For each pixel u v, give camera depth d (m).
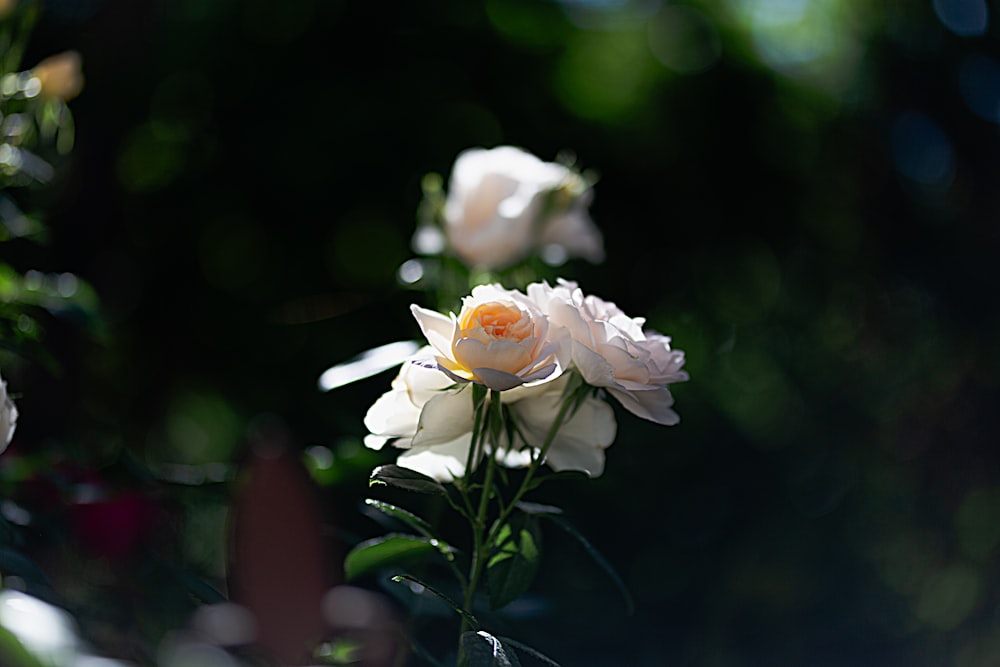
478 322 1.38
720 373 3.49
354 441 1.68
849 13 3.34
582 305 1.40
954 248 3.33
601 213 3.20
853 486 3.42
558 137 3.19
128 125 2.81
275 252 3.19
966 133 3.27
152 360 3.02
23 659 1.23
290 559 1.43
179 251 3.08
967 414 3.34
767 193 3.30
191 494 1.60
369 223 3.20
